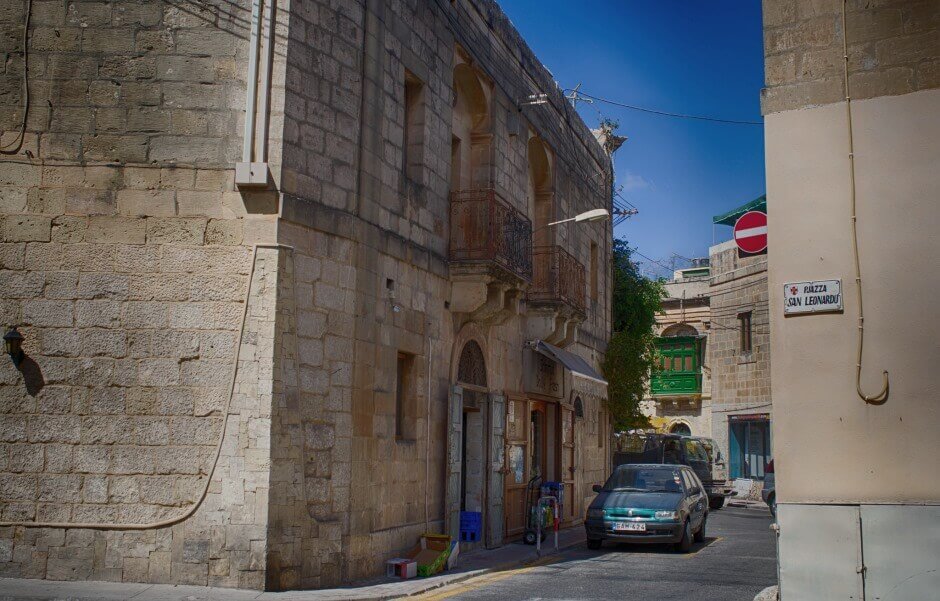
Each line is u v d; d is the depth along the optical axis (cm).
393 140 1353
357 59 1259
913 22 853
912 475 805
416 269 1409
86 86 1104
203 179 1098
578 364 2094
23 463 1058
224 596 985
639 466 1886
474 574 1302
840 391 836
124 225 1089
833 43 877
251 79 1108
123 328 1078
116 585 1019
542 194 2111
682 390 4362
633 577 1287
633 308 2992
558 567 1418
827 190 862
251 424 1061
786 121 884
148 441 1063
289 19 1139
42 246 1084
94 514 1053
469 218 1542
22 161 1091
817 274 855
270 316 1078
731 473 3859
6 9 1111
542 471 2047
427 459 1427
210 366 1073
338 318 1193
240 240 1092
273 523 1051
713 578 1281
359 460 1223
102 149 1097
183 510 1053
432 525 1432
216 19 1120
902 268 830
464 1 1617
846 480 823
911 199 835
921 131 839
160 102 1105
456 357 1527
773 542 1881
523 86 1914
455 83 1656
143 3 1117
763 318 3662
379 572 1255
